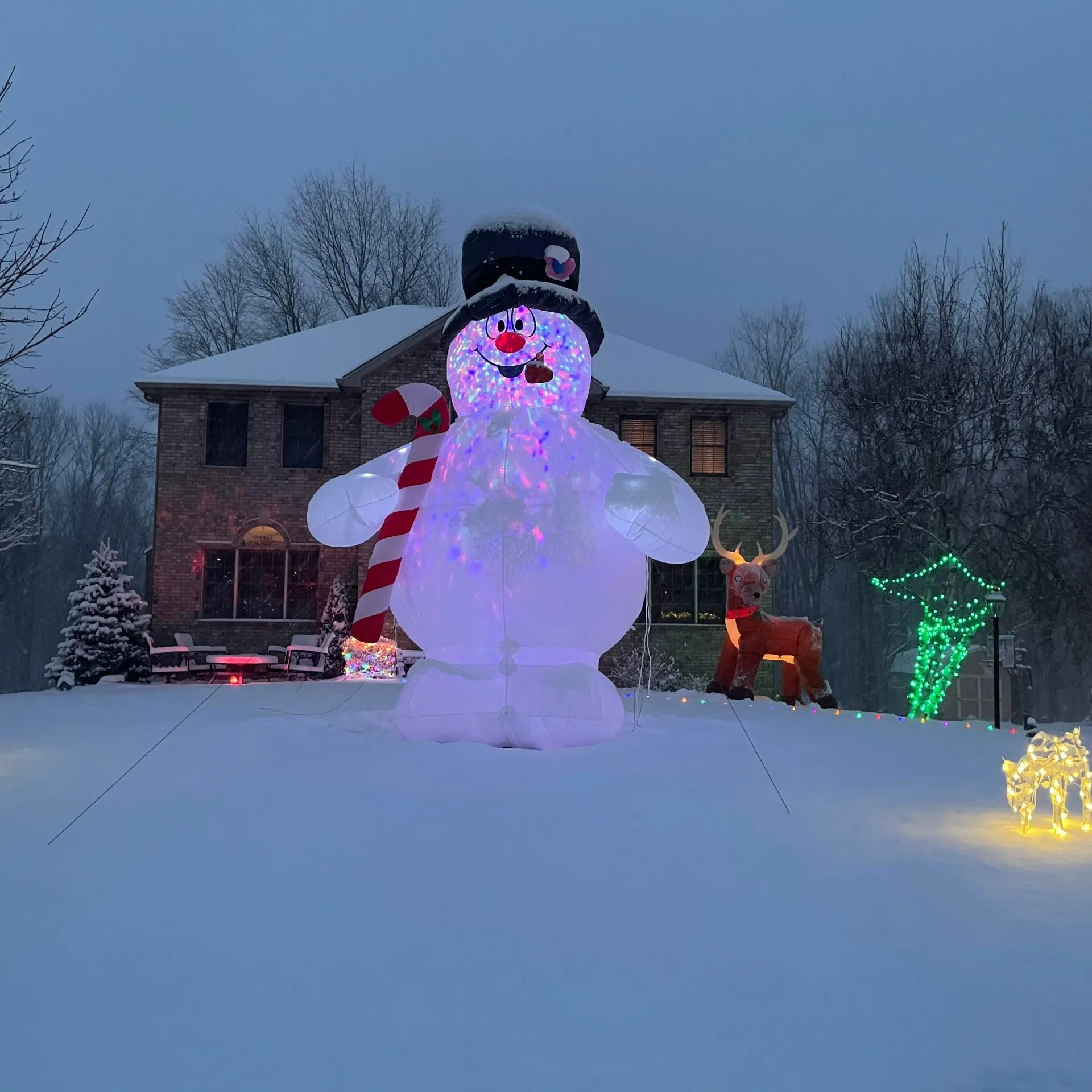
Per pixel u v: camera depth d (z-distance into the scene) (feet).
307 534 80.28
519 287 36.32
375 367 78.02
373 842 19.45
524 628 33.35
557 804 23.30
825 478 111.55
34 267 33.01
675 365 90.58
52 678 69.00
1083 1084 9.70
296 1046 10.57
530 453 34.37
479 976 12.55
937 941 13.85
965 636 78.54
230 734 35.70
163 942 13.74
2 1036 10.79
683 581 82.84
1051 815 23.00
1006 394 89.35
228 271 142.10
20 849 18.75
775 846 19.42
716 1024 11.11
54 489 179.01
